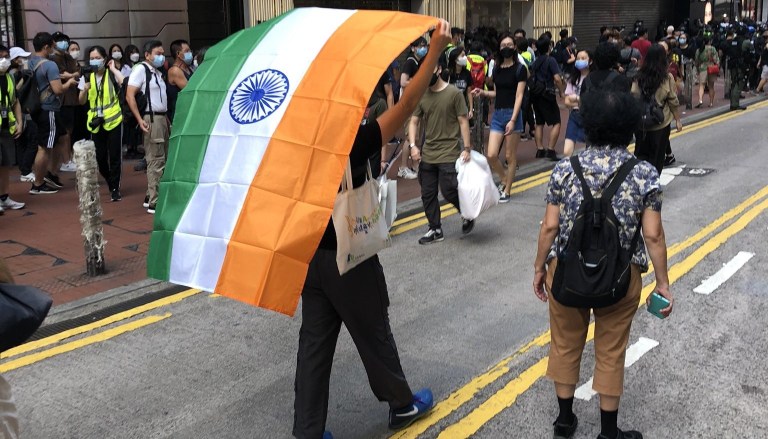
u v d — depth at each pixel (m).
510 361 4.84
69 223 8.46
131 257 7.25
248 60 3.25
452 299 5.97
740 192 9.31
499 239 7.61
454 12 20.25
